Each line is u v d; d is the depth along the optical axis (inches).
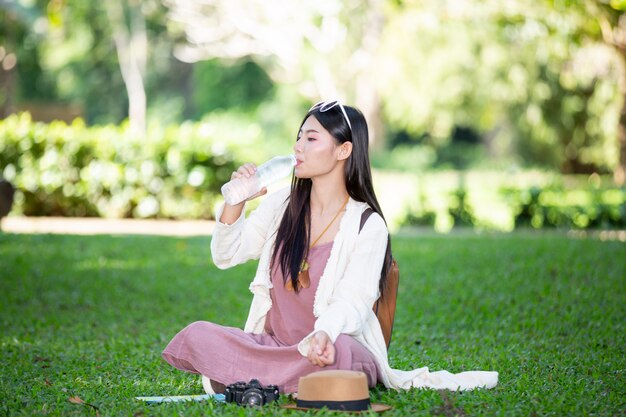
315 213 185.0
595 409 179.5
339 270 179.6
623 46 689.6
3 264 433.4
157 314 335.9
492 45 1081.4
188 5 1112.8
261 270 185.3
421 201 740.7
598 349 255.0
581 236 578.2
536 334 283.3
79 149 674.2
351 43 1134.4
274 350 178.2
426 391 184.9
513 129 1357.0
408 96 1167.0
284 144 1464.1
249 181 178.2
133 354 251.0
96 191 678.5
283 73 1321.4
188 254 486.3
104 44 1578.5
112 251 488.4
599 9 629.6
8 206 588.7
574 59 882.8
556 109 1193.4
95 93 1668.3
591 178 1052.5
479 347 263.7
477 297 351.9
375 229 180.5
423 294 365.1
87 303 354.6
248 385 173.6
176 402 180.7
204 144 681.6
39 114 1003.3
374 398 180.1
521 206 724.0
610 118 1098.1
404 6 912.3
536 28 789.9
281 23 1077.1
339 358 172.7
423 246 510.9
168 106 1621.6
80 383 205.3
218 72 1562.5
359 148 183.5
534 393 191.3
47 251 480.1
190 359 184.1
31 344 268.2
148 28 1508.4
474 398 183.3
